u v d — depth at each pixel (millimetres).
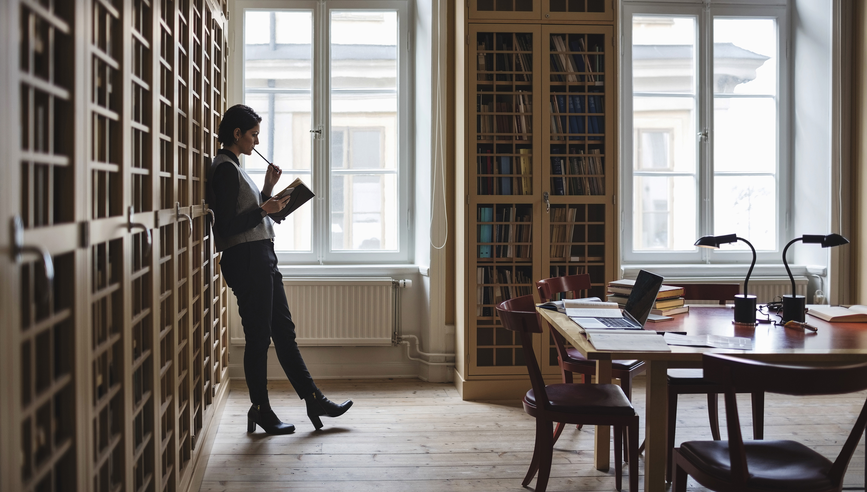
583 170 4164
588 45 4188
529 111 4102
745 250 4934
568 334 2311
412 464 3004
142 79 1786
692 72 4883
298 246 4730
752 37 4922
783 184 4953
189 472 2492
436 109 4371
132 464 1602
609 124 4141
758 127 4945
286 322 3469
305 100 4691
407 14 4680
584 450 3201
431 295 4445
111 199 1500
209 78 3182
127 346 1552
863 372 1688
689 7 4824
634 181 4883
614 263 4168
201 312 2846
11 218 891
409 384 4430
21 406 944
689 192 4918
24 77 944
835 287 4582
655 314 2787
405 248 4770
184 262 2459
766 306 3076
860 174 4484
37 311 1075
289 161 4699
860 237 4492
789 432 3469
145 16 1811
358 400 4051
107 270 1427
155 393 1858
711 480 1884
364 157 4742
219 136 3283
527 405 2572
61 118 1161
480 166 4129
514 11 4051
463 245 4090
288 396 4129
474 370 4098
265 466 2965
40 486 1094
